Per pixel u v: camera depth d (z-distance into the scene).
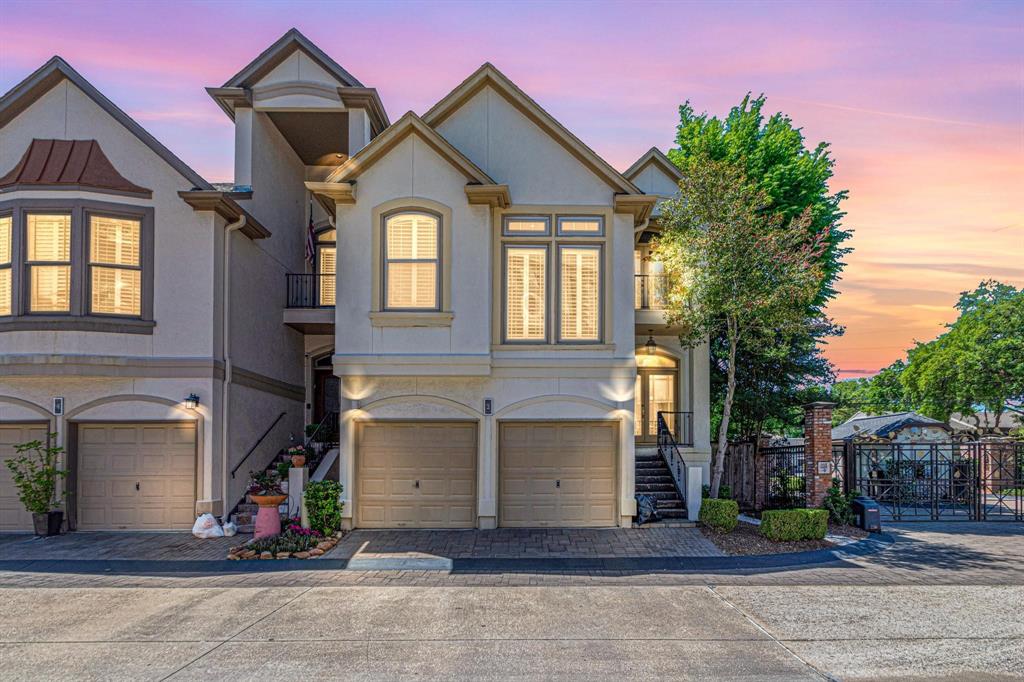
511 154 15.29
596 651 7.84
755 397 22.22
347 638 8.30
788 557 12.27
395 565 11.81
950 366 32.94
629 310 15.09
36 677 7.12
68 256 14.19
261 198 18.02
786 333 16.30
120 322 14.33
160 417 14.59
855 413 51.69
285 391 19.09
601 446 14.99
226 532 14.12
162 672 7.24
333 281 21.20
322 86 17.84
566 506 14.85
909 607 9.55
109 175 14.66
